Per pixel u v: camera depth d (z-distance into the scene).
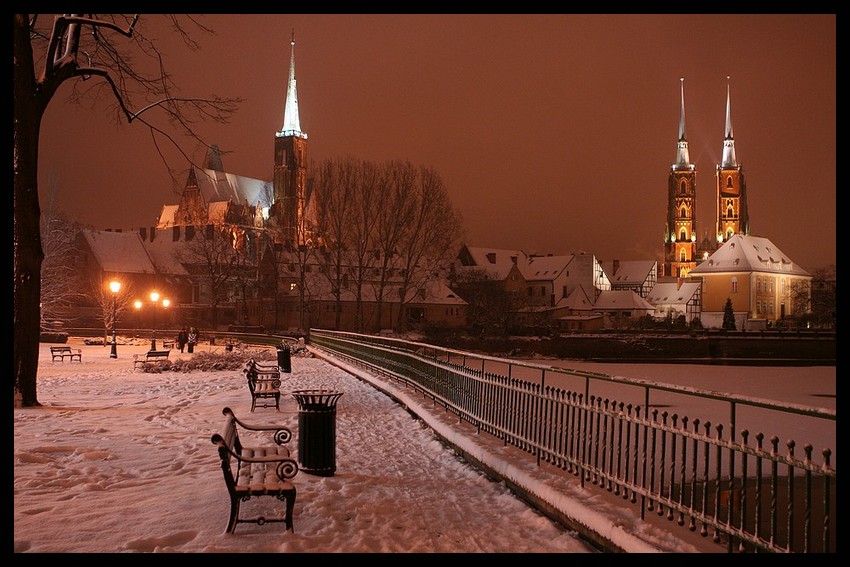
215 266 104.50
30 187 17.38
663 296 139.38
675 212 187.62
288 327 102.25
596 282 134.62
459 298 110.44
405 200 88.88
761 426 25.88
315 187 89.31
